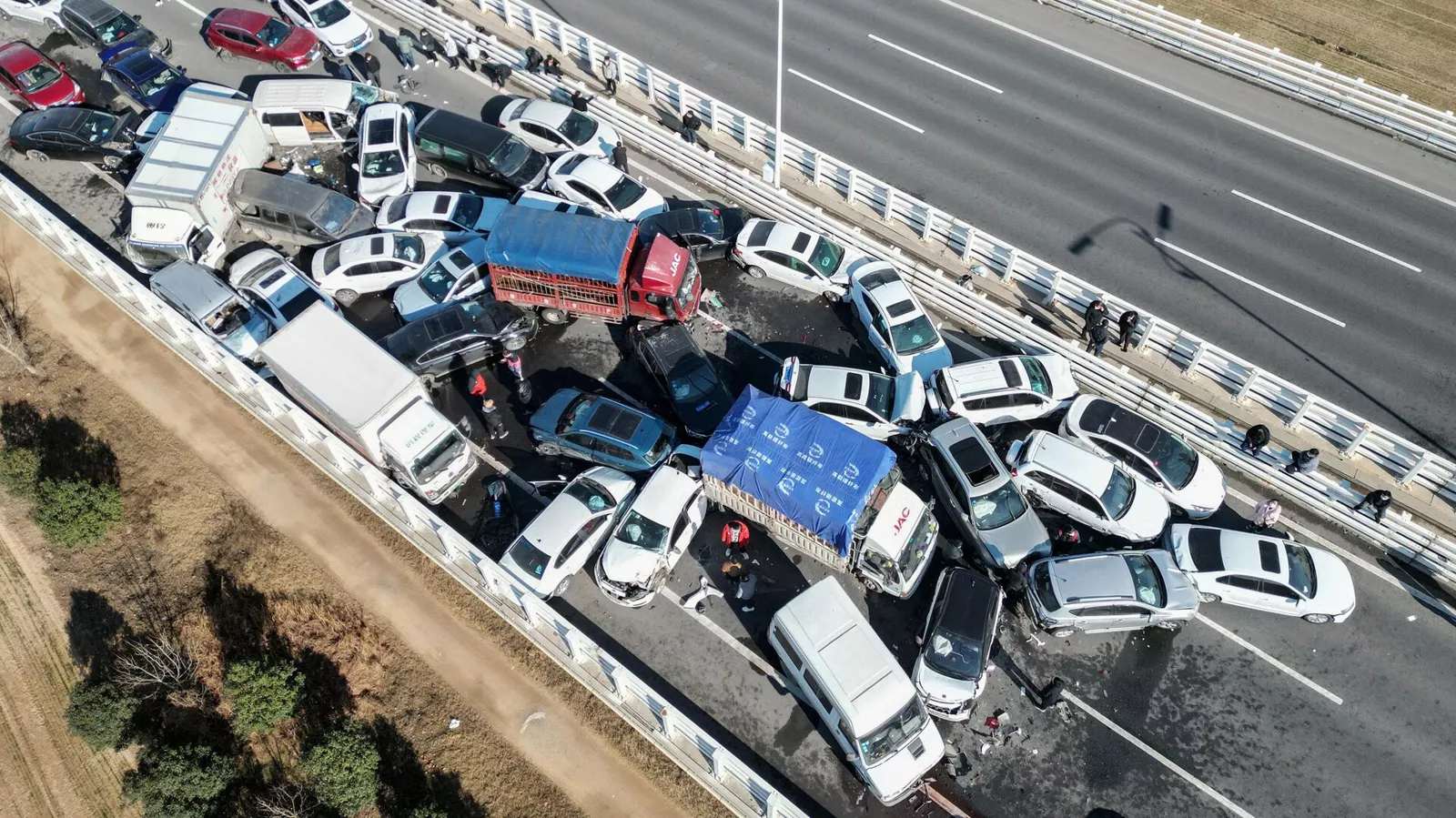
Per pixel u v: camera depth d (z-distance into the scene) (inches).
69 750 968.9
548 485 1088.8
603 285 1130.0
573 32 1432.1
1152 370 1142.3
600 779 918.4
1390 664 949.2
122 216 1327.5
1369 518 1006.4
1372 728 911.7
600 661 909.8
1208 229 1278.3
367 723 958.4
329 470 1088.2
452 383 1170.6
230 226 1293.1
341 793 879.7
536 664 983.6
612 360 1186.6
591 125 1347.2
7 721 986.7
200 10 1576.0
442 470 1029.8
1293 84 1429.6
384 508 1058.7
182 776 901.8
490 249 1126.4
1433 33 1536.7
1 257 1305.4
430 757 938.1
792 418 991.0
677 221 1237.7
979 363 1091.9
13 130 1363.2
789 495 949.2
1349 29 1550.2
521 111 1357.0
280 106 1332.4
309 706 970.1
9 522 1100.5
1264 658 954.1
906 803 881.5
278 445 1143.0
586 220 1152.2
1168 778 891.4
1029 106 1433.3
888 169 1355.8
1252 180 1333.7
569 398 1097.4
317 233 1254.3
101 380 1199.6
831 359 1188.5
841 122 1414.9
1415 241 1261.1
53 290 1277.1
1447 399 1119.6
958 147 1380.4
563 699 962.1
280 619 1018.1
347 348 1034.1
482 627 1006.4
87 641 1023.0
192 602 1037.2
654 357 1109.7
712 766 881.5
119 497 1093.1
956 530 1039.0
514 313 1174.3
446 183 1362.0
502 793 915.4
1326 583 958.4
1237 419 1101.7
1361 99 1386.6
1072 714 926.4
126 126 1366.9
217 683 993.5
